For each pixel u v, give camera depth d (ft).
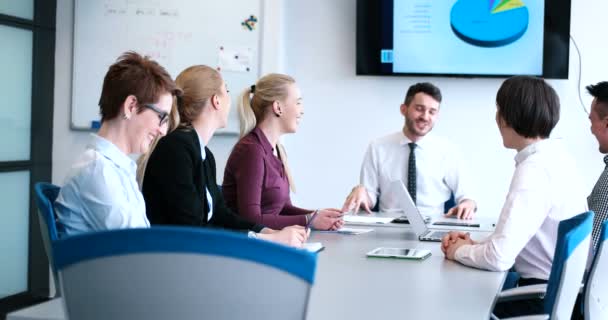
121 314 3.40
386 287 5.78
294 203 16.02
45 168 15.64
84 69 15.87
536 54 14.98
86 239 3.30
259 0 15.47
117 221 5.64
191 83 8.04
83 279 3.39
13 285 14.80
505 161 15.30
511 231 6.70
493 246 6.65
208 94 8.06
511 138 7.34
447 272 6.54
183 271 3.26
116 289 3.35
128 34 15.75
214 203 8.87
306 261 3.22
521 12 14.96
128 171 5.99
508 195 7.00
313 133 15.90
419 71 15.31
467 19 15.11
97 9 15.80
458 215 11.57
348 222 10.57
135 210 5.85
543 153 7.11
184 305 3.31
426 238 8.81
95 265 3.34
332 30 15.76
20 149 14.94
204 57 15.62
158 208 7.57
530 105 7.09
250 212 9.36
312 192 15.97
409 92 13.26
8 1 14.39
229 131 15.71
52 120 15.84
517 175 7.03
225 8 15.56
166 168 7.54
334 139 15.84
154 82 5.95
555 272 5.56
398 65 15.37
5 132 14.47
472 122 15.39
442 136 15.51
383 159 13.46
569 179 7.11
